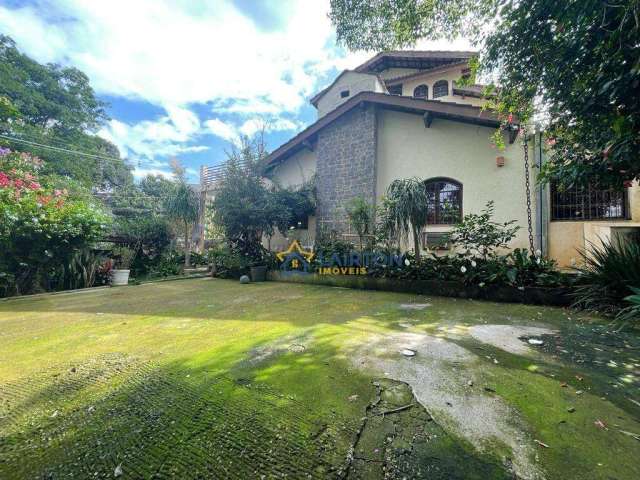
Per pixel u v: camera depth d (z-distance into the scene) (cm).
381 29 425
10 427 141
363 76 918
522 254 409
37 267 550
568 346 223
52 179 854
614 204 510
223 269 790
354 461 113
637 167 255
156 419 144
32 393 171
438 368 188
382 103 687
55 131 1630
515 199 580
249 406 152
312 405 151
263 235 860
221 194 745
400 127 709
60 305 431
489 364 193
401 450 117
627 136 242
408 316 324
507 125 498
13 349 242
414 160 688
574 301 343
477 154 620
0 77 1338
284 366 198
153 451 123
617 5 228
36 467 116
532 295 372
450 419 135
